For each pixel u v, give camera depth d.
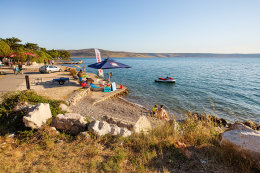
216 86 26.05
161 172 3.24
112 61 15.42
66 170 3.31
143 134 4.86
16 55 32.19
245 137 3.26
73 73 24.94
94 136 4.78
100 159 3.73
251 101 17.47
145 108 13.53
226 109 14.61
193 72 50.38
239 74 47.31
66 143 4.47
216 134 4.62
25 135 4.71
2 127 5.10
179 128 5.08
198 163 3.43
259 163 2.95
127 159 3.77
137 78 33.12
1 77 19.34
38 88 14.38
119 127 5.32
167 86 24.66
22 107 5.66
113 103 14.02
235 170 3.13
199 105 15.46
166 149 4.09
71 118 5.19
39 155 3.84
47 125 5.11
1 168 3.22
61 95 12.60
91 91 16.91
